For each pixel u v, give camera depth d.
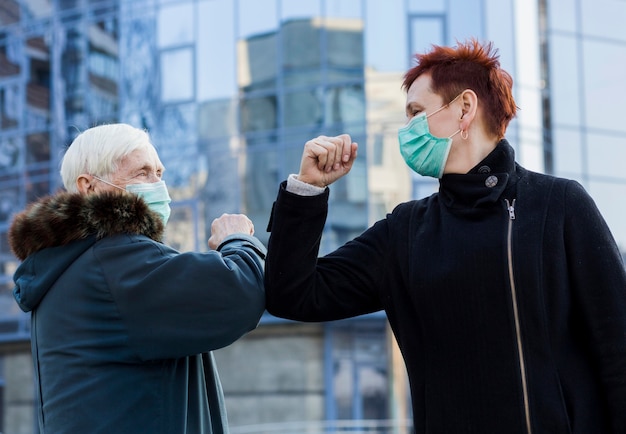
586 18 21.44
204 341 3.21
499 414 2.92
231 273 3.25
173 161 20.28
